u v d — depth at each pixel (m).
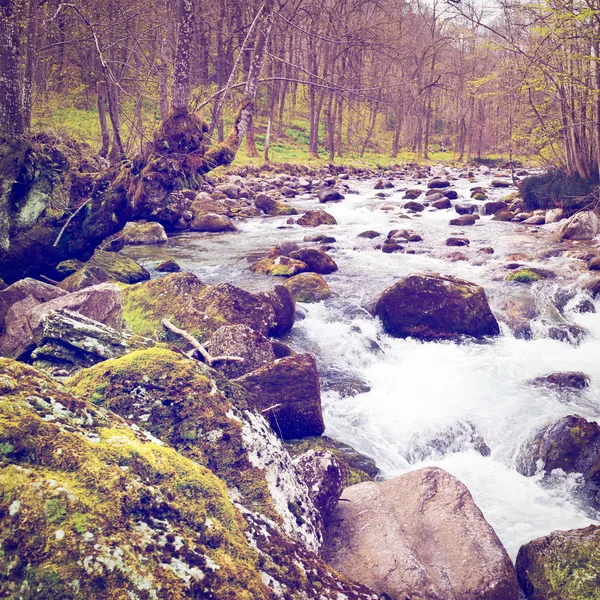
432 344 9.10
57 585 2.06
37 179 10.06
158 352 4.08
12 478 2.26
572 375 7.55
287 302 9.19
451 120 71.81
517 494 5.52
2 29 9.23
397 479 4.50
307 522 3.57
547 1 14.41
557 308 10.24
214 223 18.44
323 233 17.55
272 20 11.89
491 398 7.27
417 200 24.06
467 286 9.51
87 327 5.09
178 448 3.61
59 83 22.58
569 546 4.04
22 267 10.23
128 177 10.72
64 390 2.97
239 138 11.55
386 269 12.98
